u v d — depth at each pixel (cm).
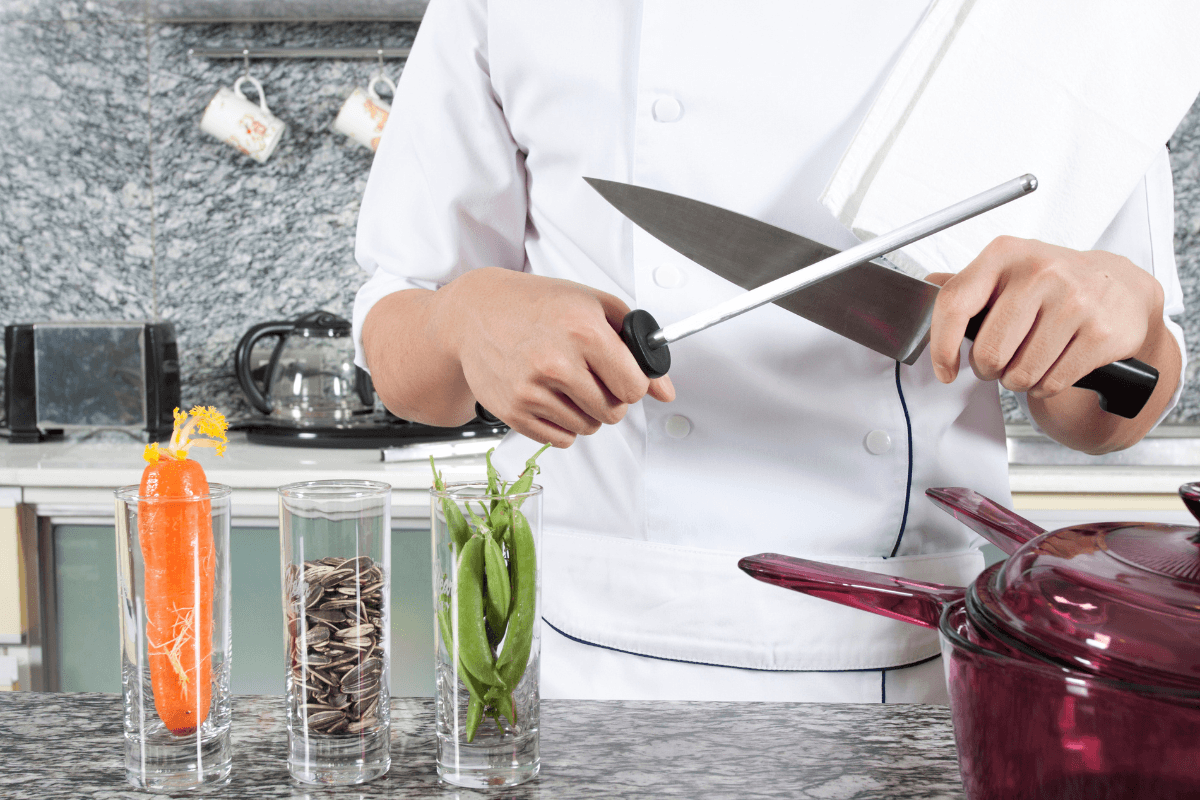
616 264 69
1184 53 58
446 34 73
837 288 52
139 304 188
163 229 187
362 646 44
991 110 59
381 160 77
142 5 175
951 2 59
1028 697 30
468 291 52
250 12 177
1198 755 28
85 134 184
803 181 64
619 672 68
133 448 157
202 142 185
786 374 65
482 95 73
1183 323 178
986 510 47
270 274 187
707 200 65
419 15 178
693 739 49
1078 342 45
